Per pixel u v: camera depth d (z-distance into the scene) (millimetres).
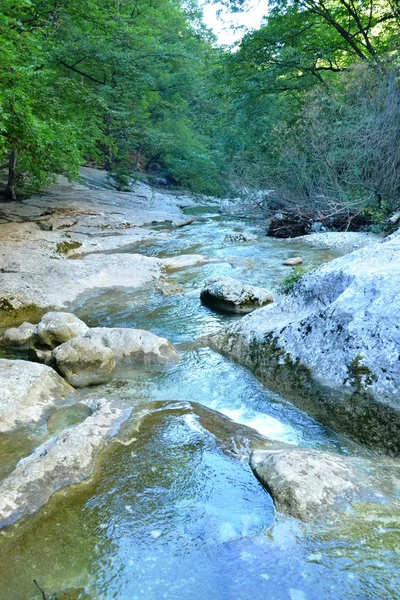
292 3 15266
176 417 3025
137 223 13969
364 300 3318
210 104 30125
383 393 2758
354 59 15719
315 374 3230
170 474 2408
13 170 13734
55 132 9438
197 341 4680
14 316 5621
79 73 17172
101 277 7020
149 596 1692
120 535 1992
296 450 2488
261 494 2234
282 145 13656
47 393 3336
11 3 8273
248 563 1812
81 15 14383
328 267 4164
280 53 15797
